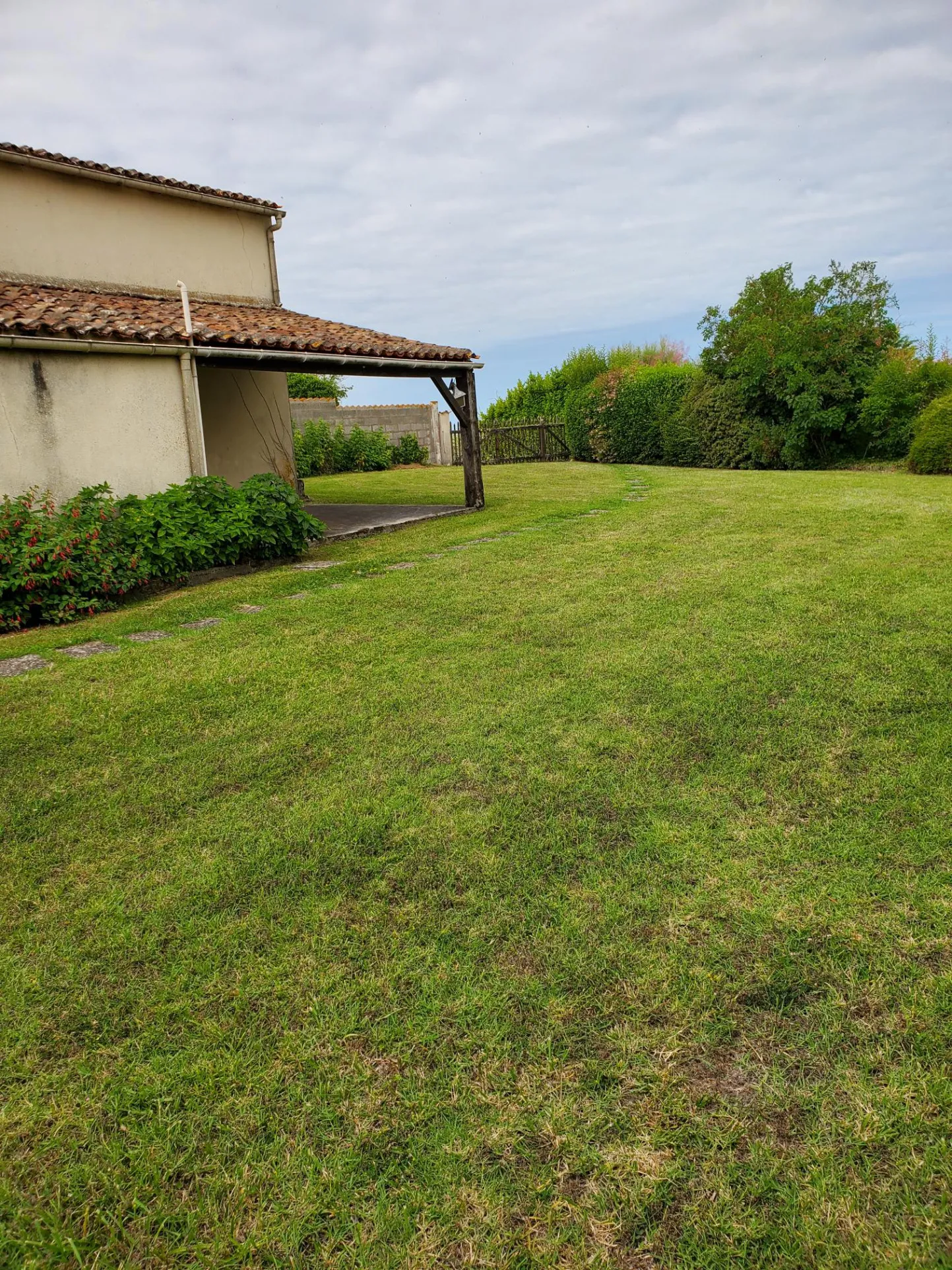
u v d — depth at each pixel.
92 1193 1.47
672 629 4.78
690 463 18.91
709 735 3.28
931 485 11.61
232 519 7.79
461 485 16.22
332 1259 1.33
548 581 6.31
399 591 6.29
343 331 11.15
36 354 7.14
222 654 4.85
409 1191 1.44
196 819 2.85
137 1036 1.84
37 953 2.16
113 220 10.56
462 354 11.14
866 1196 1.39
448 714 3.68
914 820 2.55
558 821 2.68
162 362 8.01
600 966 1.99
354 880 2.42
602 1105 1.60
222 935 2.19
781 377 16.08
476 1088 1.66
